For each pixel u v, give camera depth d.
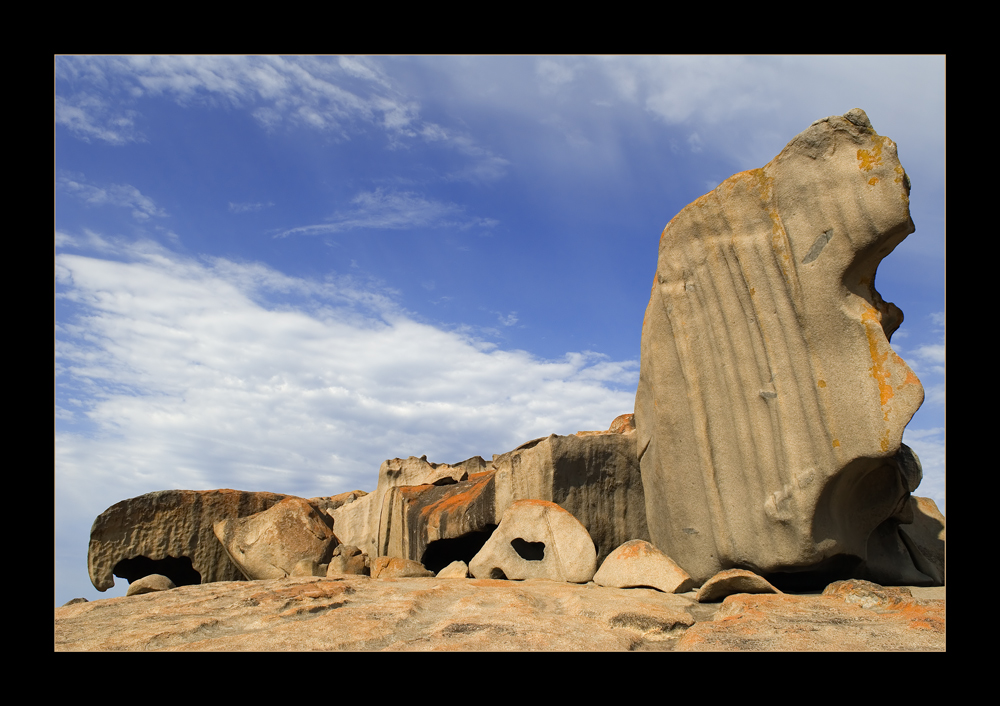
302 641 2.79
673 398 4.57
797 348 3.92
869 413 3.63
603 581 4.37
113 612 3.51
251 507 5.96
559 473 5.43
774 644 2.64
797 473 3.84
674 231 4.61
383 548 7.48
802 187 3.93
